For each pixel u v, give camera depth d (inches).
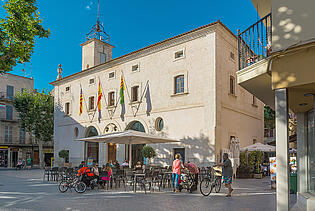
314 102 295.3
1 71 378.3
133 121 962.1
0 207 343.3
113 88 1047.0
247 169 743.1
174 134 831.7
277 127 254.7
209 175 622.5
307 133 368.8
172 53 872.3
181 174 487.5
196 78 804.6
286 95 253.0
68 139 1233.4
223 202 378.3
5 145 1637.6
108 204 364.8
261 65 283.1
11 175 922.7
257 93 362.9
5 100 1654.8
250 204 363.3
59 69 1450.5
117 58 1026.7
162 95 879.7
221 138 764.0
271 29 289.7
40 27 397.4
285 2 259.6
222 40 809.5
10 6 369.1
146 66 940.6
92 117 1119.6
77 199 405.1
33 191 495.8
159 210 326.6
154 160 874.8
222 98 784.3
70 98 1250.6
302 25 248.1
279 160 251.3
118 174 538.3
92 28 1395.2
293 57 248.8
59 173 695.1
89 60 1350.9
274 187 520.1
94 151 1119.6
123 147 979.3
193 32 813.9
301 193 339.3
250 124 936.9
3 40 366.6
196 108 792.9
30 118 1400.1
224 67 807.7
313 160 341.7
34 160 1782.7
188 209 331.9
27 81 1809.8
